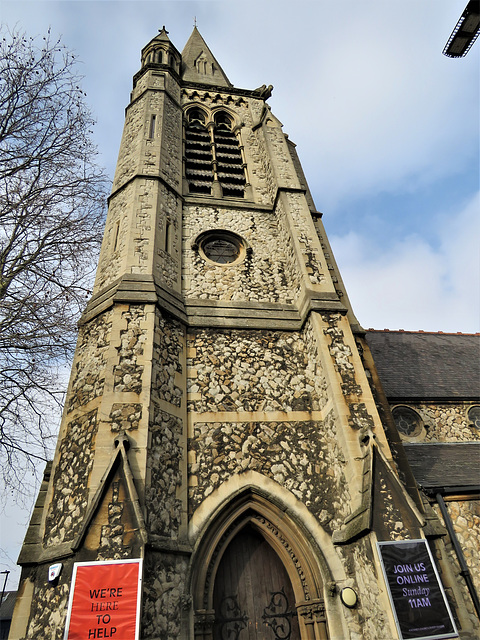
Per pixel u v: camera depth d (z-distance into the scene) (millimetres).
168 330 8906
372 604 6426
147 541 5789
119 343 7977
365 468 7473
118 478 6375
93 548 5758
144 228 10367
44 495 7566
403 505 6859
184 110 16750
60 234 7578
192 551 6805
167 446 7465
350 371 8836
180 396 8391
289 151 15445
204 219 12461
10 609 29297
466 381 14125
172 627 5941
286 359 9734
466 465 10172
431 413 12742
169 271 10203
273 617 7336
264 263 11797
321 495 8023
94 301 9336
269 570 7805
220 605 7305
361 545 6859
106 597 5434
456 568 7941
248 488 7789
